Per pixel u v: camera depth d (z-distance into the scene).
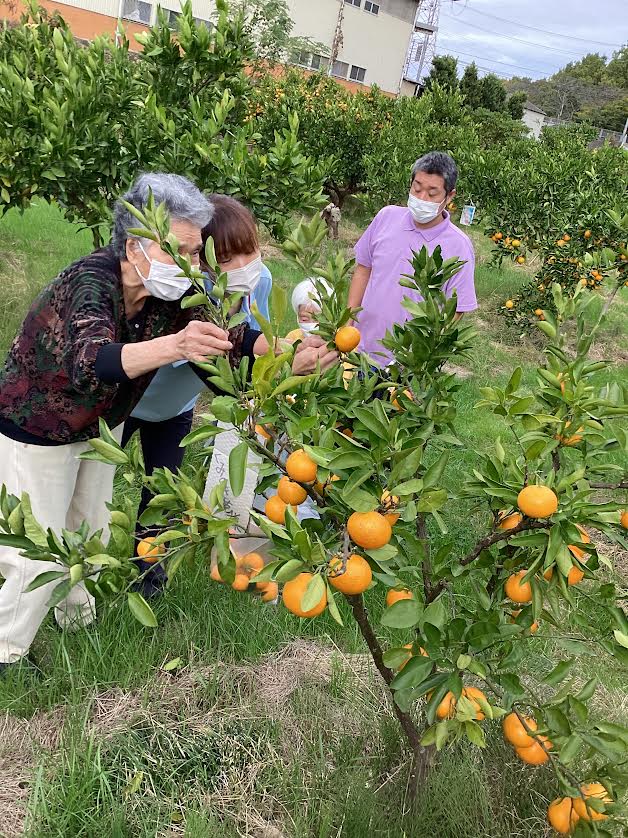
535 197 10.36
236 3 18.75
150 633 2.91
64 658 2.62
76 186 4.97
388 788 2.38
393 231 3.66
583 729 1.78
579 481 1.92
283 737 2.57
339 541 1.69
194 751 2.44
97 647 2.70
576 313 2.24
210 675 2.78
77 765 2.26
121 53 5.48
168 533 1.62
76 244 8.91
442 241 3.57
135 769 2.32
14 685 2.56
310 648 3.06
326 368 2.10
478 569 1.97
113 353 1.96
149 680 2.67
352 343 2.00
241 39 5.05
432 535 4.03
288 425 1.69
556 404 1.97
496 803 2.39
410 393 2.13
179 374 2.79
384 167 13.01
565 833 1.94
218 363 1.71
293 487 1.68
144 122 4.84
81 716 2.50
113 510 1.71
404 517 1.57
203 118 4.86
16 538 1.56
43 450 2.36
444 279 1.99
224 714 2.63
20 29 6.12
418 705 2.67
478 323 9.62
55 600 1.50
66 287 2.15
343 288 1.97
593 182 10.22
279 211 5.00
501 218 11.06
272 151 4.82
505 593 2.01
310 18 32.44
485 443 5.57
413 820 2.20
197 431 1.59
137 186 2.07
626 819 2.21
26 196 4.98
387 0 34.84
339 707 2.73
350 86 35.19
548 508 1.57
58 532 2.50
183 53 5.11
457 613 2.01
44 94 4.80
